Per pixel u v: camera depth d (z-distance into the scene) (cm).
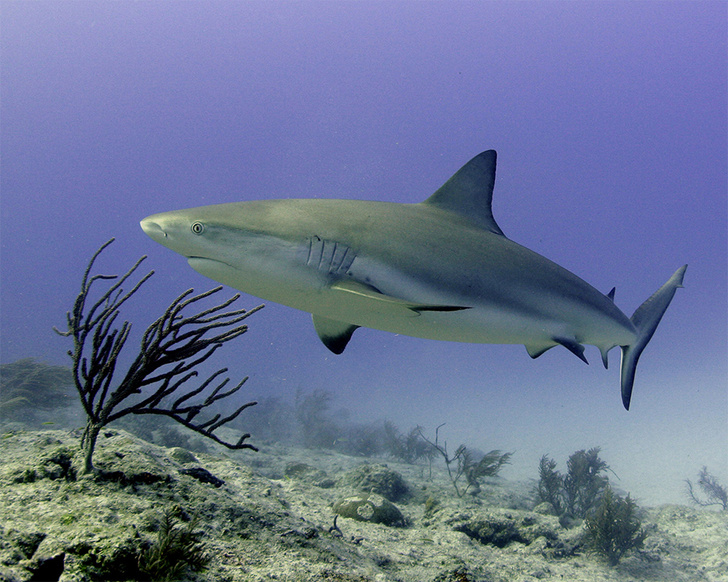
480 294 387
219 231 300
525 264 427
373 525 545
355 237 338
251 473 489
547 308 434
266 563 256
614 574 634
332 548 317
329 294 330
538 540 675
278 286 321
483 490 1068
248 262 307
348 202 370
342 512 587
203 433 311
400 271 348
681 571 686
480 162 420
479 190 426
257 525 298
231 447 317
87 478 277
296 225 321
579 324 470
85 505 248
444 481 1191
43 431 381
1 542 195
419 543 508
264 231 308
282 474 1105
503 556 573
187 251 305
